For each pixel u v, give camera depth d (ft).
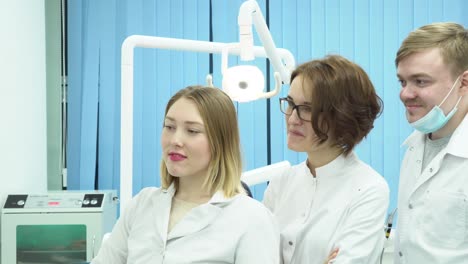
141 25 10.59
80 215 8.55
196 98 4.18
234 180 4.33
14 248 8.53
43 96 10.58
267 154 10.66
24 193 8.85
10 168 8.95
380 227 4.34
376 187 4.41
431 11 10.64
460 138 4.55
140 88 10.53
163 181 4.54
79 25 10.55
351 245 4.19
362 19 10.57
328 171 4.63
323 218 4.52
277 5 10.62
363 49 10.57
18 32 9.30
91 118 10.52
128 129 6.66
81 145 10.53
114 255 4.52
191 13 10.62
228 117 4.29
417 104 4.44
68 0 10.57
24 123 9.57
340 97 4.24
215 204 4.21
